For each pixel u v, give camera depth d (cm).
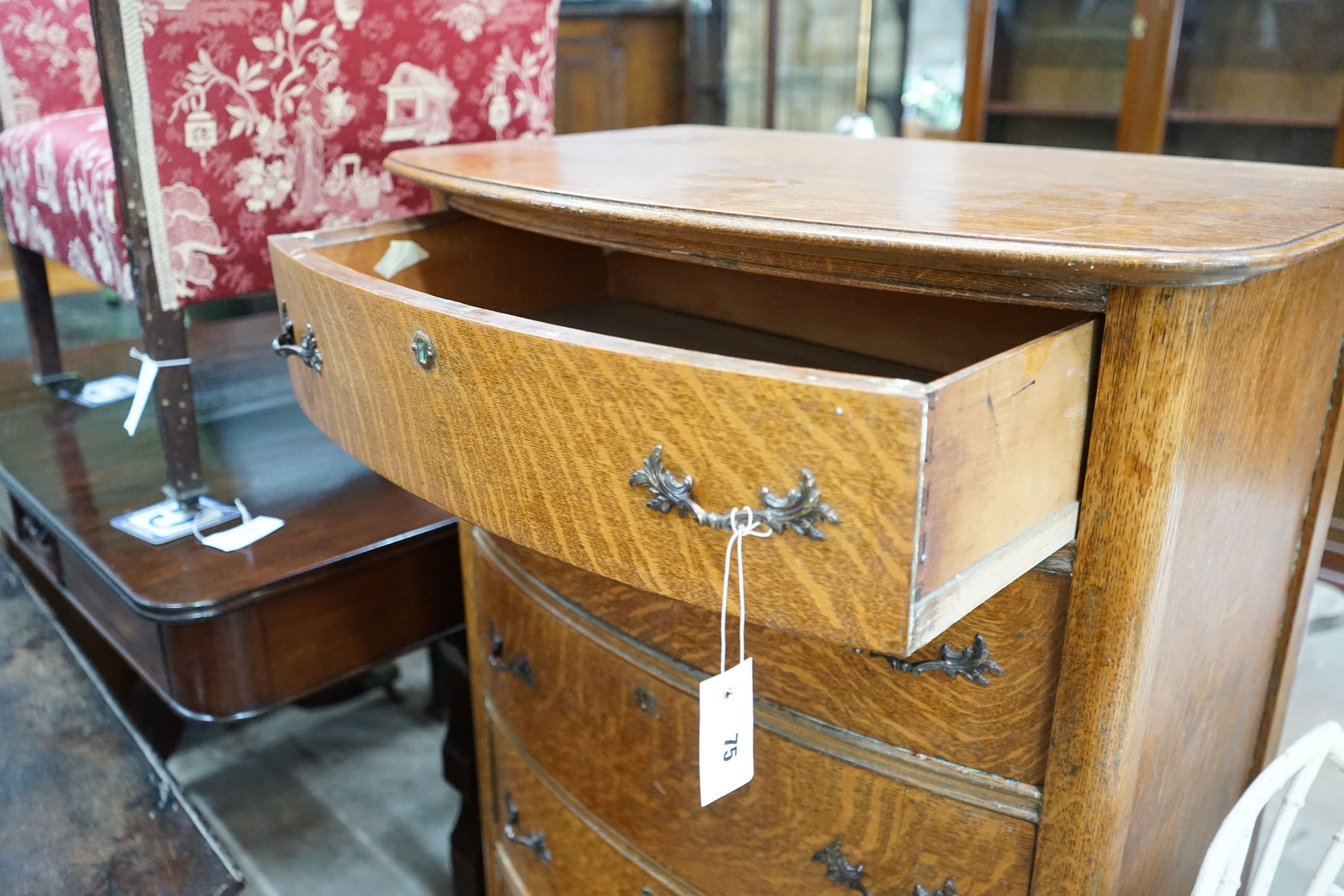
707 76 298
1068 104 225
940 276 58
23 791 93
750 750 55
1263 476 71
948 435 43
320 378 74
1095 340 54
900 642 45
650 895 87
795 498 46
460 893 128
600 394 52
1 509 149
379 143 119
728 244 66
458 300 101
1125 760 60
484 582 98
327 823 143
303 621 104
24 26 148
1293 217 60
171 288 107
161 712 147
